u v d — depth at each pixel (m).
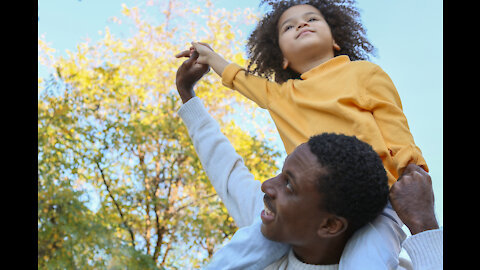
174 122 7.39
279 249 1.22
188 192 7.70
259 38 1.85
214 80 8.25
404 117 1.42
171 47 8.70
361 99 1.43
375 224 1.16
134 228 7.23
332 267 1.15
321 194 1.06
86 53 8.42
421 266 1.04
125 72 8.43
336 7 1.84
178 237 7.25
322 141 1.10
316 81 1.53
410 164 1.26
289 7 1.80
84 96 7.32
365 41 1.91
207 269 1.24
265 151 7.77
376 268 1.07
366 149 1.10
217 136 1.61
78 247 5.91
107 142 6.99
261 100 1.64
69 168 6.37
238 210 1.46
